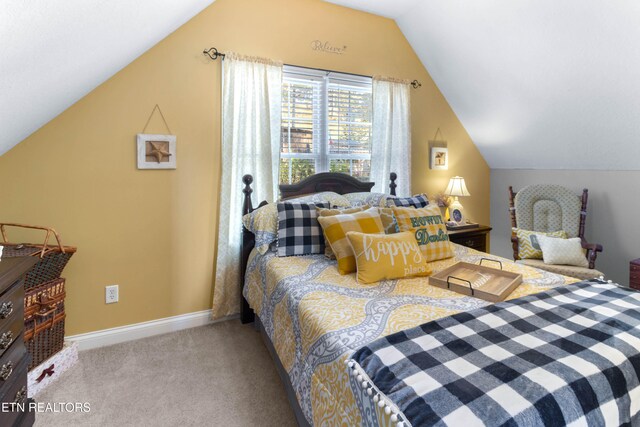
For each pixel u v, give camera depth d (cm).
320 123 301
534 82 285
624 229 296
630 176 289
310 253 218
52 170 213
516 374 89
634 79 232
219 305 262
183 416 168
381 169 322
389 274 173
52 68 151
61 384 191
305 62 286
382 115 319
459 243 313
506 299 147
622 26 212
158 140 239
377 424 86
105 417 166
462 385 85
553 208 321
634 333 110
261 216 230
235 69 253
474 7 270
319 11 289
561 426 78
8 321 114
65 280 212
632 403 93
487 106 338
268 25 270
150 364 212
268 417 168
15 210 205
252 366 211
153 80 236
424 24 311
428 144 357
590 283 162
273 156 275
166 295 252
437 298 150
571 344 104
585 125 285
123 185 233
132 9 162
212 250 264
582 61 246
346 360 105
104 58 189
